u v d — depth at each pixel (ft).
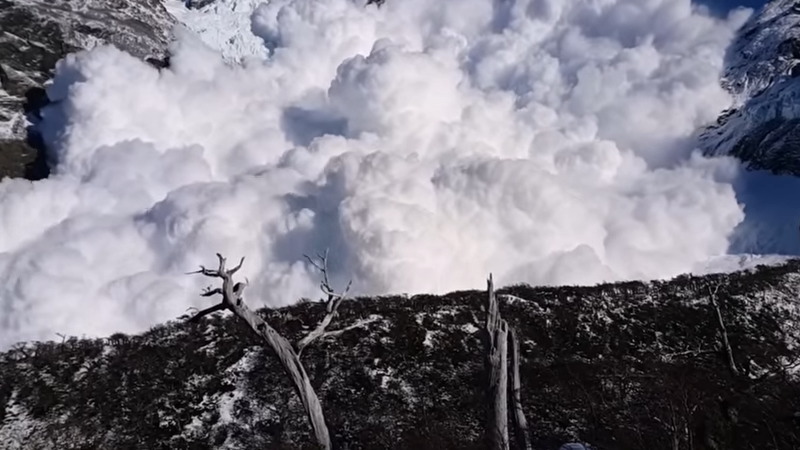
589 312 144.15
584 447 82.28
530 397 106.11
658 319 137.49
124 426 114.01
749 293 146.61
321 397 115.55
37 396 125.90
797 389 86.17
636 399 98.68
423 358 127.13
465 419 104.94
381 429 103.35
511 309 147.95
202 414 116.47
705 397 82.12
